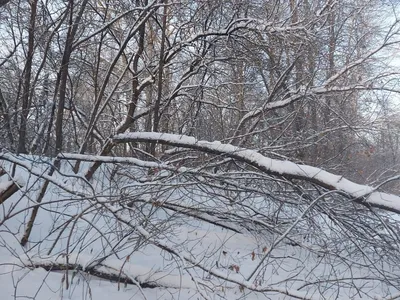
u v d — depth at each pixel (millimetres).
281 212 7875
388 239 6582
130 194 6285
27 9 8203
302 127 9766
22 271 5652
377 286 6156
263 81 10422
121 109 11891
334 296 5793
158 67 9578
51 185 7363
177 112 10961
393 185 9188
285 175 6543
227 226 8273
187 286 5641
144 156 9391
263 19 9414
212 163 7730
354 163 10414
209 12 9383
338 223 6527
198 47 9867
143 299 5336
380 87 8602
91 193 6184
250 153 6875
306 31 8781
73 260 5758
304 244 7000
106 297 5277
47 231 6824
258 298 5664
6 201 7188
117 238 6012
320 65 9797
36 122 7957
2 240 6230
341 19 9859
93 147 10867
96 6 9133
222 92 10867
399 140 11672
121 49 7652
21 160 6152
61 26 8086
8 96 9531
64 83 7148
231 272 6316
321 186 6430
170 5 8250
